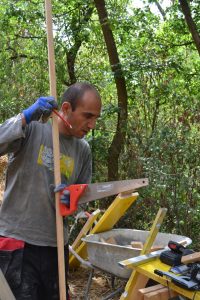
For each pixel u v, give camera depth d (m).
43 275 2.21
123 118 5.52
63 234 2.20
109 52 5.97
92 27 6.54
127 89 5.86
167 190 4.68
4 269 2.13
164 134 4.76
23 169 2.14
